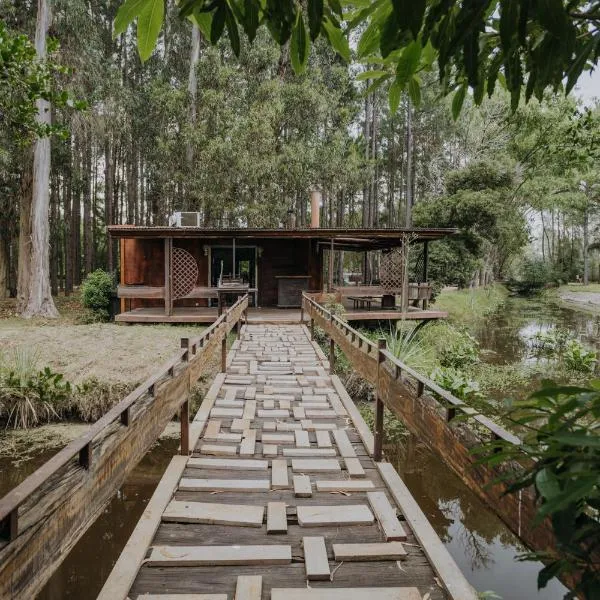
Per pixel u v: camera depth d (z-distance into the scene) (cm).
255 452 407
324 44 2006
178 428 671
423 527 277
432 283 1961
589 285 4241
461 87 150
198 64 1845
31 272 1445
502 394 880
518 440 154
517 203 2334
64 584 381
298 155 1856
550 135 1488
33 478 139
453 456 205
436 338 1198
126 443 223
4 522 124
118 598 214
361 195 3400
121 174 2633
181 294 1184
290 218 1917
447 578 230
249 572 242
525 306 2753
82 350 876
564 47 106
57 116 1499
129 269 1409
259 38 1856
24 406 648
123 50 2198
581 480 65
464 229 2003
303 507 308
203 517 291
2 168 1419
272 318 1215
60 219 2070
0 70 467
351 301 1653
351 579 236
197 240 1468
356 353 462
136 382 702
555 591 375
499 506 158
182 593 224
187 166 1895
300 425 473
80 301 1939
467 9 92
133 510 484
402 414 303
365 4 121
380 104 2759
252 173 1784
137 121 2048
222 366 686
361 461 388
